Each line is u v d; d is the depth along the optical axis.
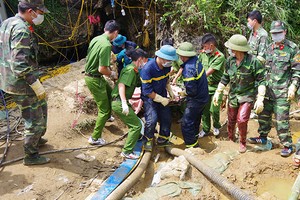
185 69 4.36
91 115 5.58
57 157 4.51
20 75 3.58
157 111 4.65
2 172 4.14
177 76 5.58
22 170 4.19
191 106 4.52
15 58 3.54
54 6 8.77
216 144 4.99
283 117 4.33
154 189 3.84
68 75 6.84
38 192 3.85
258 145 4.76
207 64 4.94
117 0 8.61
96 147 4.84
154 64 4.31
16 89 3.82
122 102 4.18
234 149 4.60
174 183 3.94
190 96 4.48
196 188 3.89
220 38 6.65
